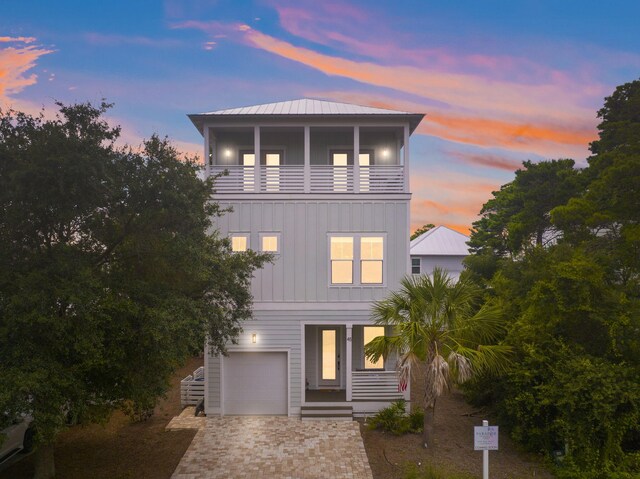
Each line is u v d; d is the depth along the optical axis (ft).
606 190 48.11
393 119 52.85
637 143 48.52
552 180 78.18
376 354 41.45
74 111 29.35
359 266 52.49
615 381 35.29
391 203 52.65
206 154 53.01
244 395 52.16
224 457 39.99
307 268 52.49
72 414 30.53
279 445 42.78
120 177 31.01
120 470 37.24
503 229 98.68
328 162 58.29
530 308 40.40
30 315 26.25
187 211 33.04
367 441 43.62
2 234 29.12
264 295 52.34
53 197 28.63
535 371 38.81
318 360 57.16
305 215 52.65
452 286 41.83
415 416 46.19
